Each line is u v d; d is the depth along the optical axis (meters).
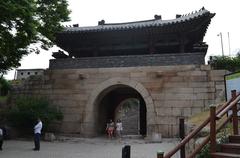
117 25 21.56
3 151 13.90
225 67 19.12
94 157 12.33
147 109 18.73
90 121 19.73
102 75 20.11
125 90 26.53
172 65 18.97
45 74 21.36
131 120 41.16
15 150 14.27
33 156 12.49
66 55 23.05
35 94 21.34
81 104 20.12
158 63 19.30
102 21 22.31
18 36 14.68
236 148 6.66
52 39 19.55
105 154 13.14
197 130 6.44
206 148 7.48
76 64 20.86
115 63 20.09
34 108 19.16
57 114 19.52
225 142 7.54
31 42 17.27
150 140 17.89
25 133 20.42
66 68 21.05
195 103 18.03
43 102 19.70
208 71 18.25
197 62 18.75
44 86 21.20
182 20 18.88
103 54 23.91
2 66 17.70
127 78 19.56
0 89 27.81
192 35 20.84
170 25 19.30
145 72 19.31
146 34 20.69
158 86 18.88
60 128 20.19
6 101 22.66
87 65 20.61
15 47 15.88
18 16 12.95
